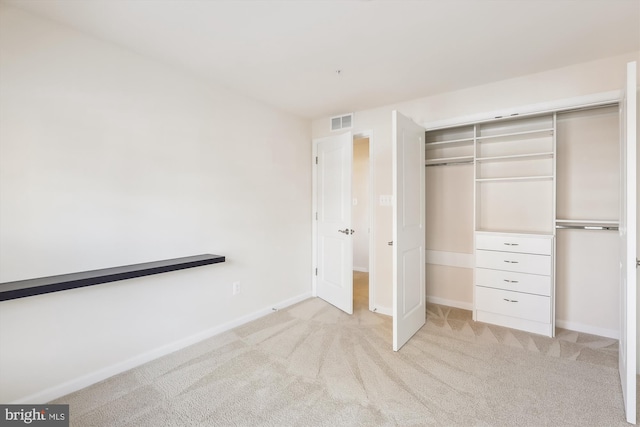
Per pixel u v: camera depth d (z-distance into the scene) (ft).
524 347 8.25
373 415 5.65
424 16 5.96
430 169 11.90
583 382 6.63
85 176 6.57
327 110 11.72
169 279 8.10
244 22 6.15
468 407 5.86
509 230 10.19
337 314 10.97
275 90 9.75
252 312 10.44
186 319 8.49
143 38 6.75
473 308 10.21
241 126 10.02
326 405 5.95
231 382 6.73
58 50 6.18
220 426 5.41
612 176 8.64
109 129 6.93
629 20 6.11
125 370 7.20
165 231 8.00
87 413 5.74
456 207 11.41
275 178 11.35
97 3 5.53
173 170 8.16
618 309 8.63
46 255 6.07
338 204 11.65
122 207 7.16
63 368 6.29
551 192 9.59
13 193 5.69
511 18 6.05
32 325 5.92
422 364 7.43
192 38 6.75
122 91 7.14
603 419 5.50
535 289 9.06
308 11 5.79
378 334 9.21
